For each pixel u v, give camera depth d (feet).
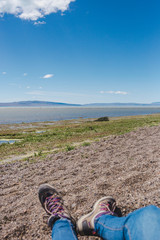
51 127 91.04
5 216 10.80
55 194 9.37
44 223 9.80
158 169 16.06
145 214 4.80
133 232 4.74
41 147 37.09
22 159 26.86
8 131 80.64
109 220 6.22
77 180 15.58
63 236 5.83
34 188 14.83
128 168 17.38
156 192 11.68
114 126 71.10
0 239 8.91
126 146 28.25
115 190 12.82
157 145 26.91
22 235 9.11
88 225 7.16
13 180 17.34
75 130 65.16
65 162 21.97
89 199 11.89
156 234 4.28
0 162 26.66
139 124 73.41
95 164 19.89
